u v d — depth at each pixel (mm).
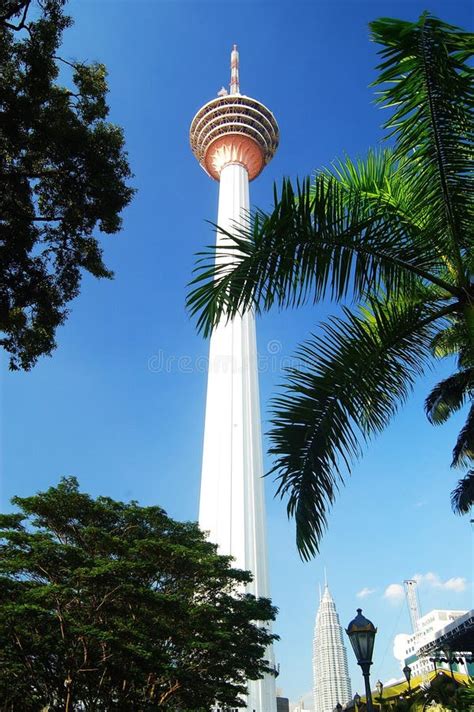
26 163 14219
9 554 23188
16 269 14117
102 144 15039
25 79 13930
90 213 15141
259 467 53406
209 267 8695
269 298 8781
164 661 23250
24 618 20828
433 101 8188
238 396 55438
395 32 7941
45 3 14062
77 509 25562
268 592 48000
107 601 22562
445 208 8711
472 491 19969
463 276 8906
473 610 29250
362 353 9125
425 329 9492
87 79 15266
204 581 27219
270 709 42062
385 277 9023
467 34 7801
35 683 22875
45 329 15156
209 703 27516
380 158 10500
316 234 8562
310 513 9016
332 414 9109
